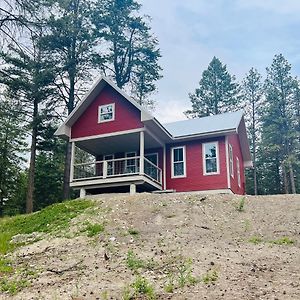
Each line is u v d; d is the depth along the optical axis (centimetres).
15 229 1295
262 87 4278
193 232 1044
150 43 3038
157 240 977
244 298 546
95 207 1359
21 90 2356
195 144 2078
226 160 1975
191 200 1387
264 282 620
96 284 670
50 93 2458
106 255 842
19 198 3105
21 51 1323
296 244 907
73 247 977
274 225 1084
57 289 659
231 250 856
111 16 2895
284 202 1309
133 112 1969
